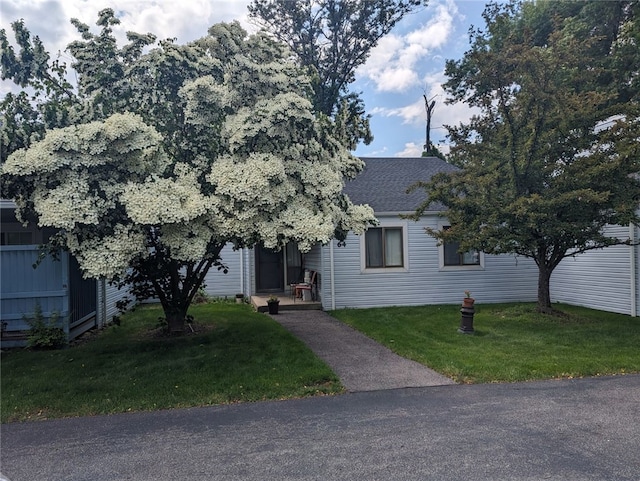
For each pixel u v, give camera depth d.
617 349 7.27
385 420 4.62
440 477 3.42
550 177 9.20
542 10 20.83
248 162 6.27
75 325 8.59
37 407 5.14
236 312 11.60
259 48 7.30
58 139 5.67
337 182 6.99
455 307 12.10
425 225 12.79
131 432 4.45
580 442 4.00
